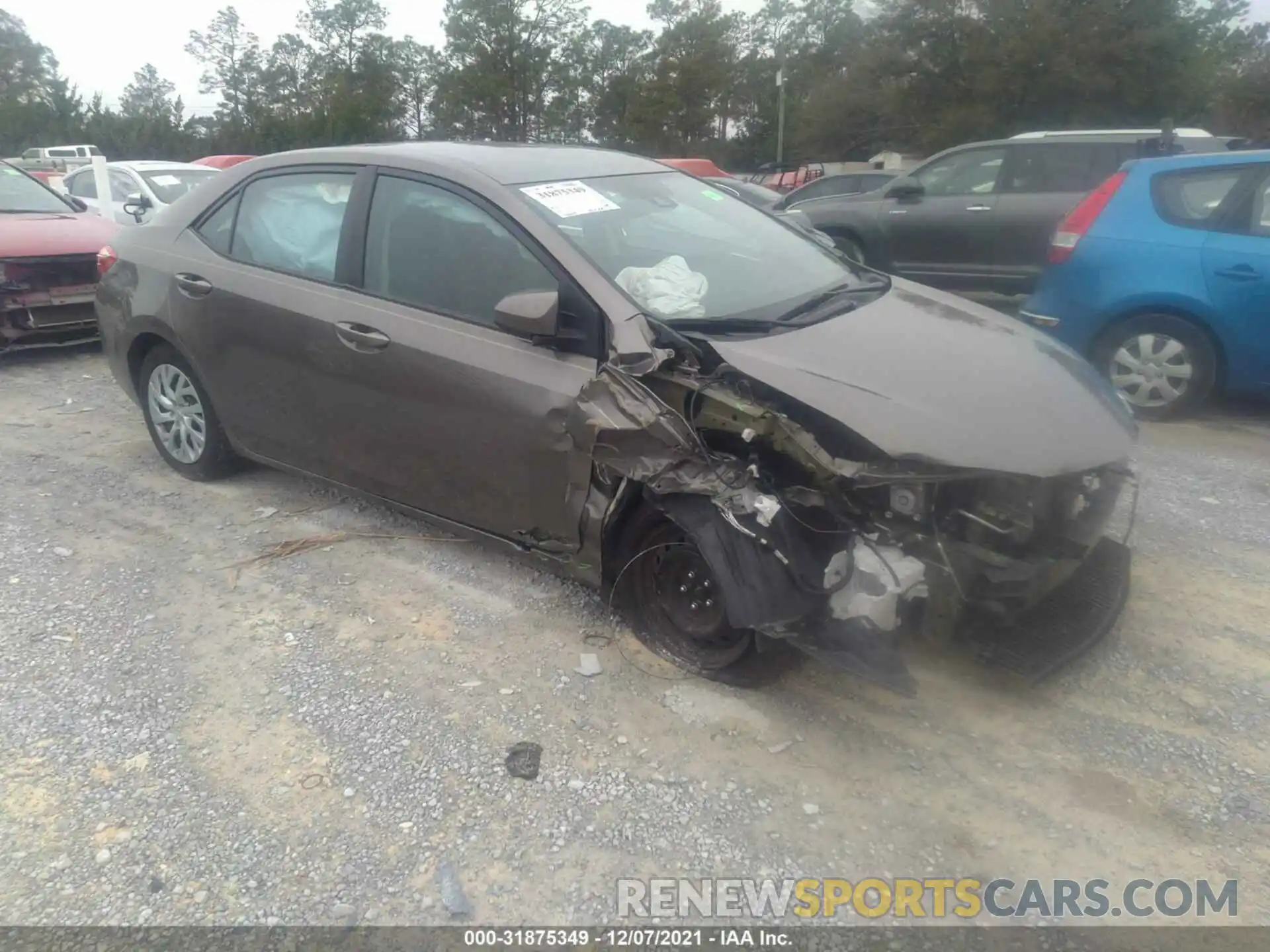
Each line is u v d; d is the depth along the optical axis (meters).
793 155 48.41
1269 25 47.88
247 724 3.21
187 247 4.73
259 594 4.03
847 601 3.02
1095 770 2.99
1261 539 4.49
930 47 37.38
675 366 3.24
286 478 5.22
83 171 12.95
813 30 69.31
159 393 5.12
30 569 4.22
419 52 70.69
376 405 3.97
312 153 4.41
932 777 2.96
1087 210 6.35
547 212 3.69
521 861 2.66
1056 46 33.81
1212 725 3.20
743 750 3.08
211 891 2.56
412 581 4.14
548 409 3.43
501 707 3.29
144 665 3.53
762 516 2.98
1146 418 6.26
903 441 2.93
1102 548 3.80
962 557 2.96
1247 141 9.73
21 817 2.79
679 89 59.22
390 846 2.71
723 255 3.99
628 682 3.42
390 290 3.95
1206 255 5.83
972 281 9.46
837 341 3.42
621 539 3.48
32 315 7.30
